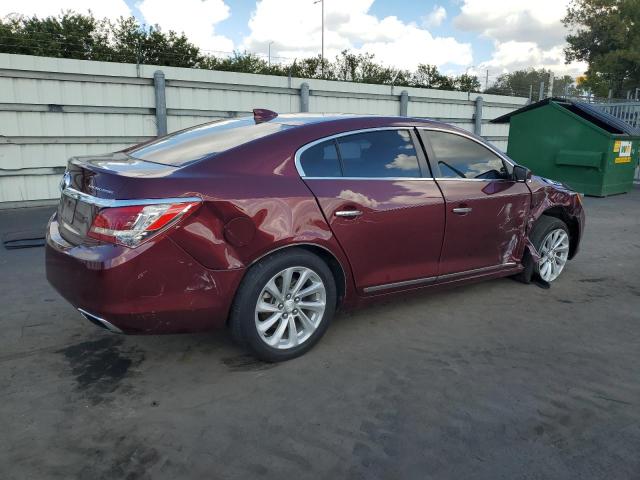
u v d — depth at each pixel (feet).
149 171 9.70
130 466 7.68
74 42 58.59
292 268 10.59
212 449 8.09
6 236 23.15
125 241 8.97
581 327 13.07
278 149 10.75
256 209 9.96
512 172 14.69
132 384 10.05
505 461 7.89
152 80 35.73
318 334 11.33
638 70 121.08
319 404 9.39
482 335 12.50
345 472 7.61
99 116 34.12
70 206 10.43
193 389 9.88
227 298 9.91
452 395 9.74
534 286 16.24
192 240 9.37
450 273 13.46
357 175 11.62
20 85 30.96
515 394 9.80
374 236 11.66
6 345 11.66
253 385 10.04
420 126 13.07
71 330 12.50
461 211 13.16
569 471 7.68
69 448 8.07
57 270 9.85
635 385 10.19
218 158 10.25
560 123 37.63
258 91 40.68
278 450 8.09
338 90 45.27
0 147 30.91
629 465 7.82
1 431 8.48
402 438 8.42
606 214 30.14
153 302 9.22
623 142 36.99
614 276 17.63
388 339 12.23
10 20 55.57
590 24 127.44
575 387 10.09
